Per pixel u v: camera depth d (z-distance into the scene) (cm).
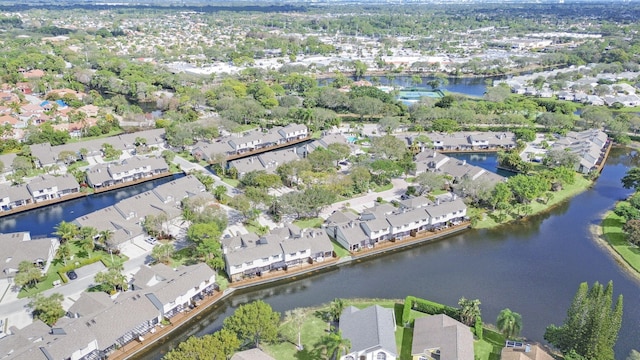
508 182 14438
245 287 10438
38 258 10638
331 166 16150
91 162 17212
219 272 10794
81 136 19950
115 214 12581
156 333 8781
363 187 15000
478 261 11681
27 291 9894
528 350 8038
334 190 13975
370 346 7875
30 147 17275
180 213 12900
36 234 12550
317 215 13488
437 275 11062
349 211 13400
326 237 11500
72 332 7819
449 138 19875
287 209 12775
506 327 8400
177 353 7288
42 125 19738
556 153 17300
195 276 9675
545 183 14725
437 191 15312
